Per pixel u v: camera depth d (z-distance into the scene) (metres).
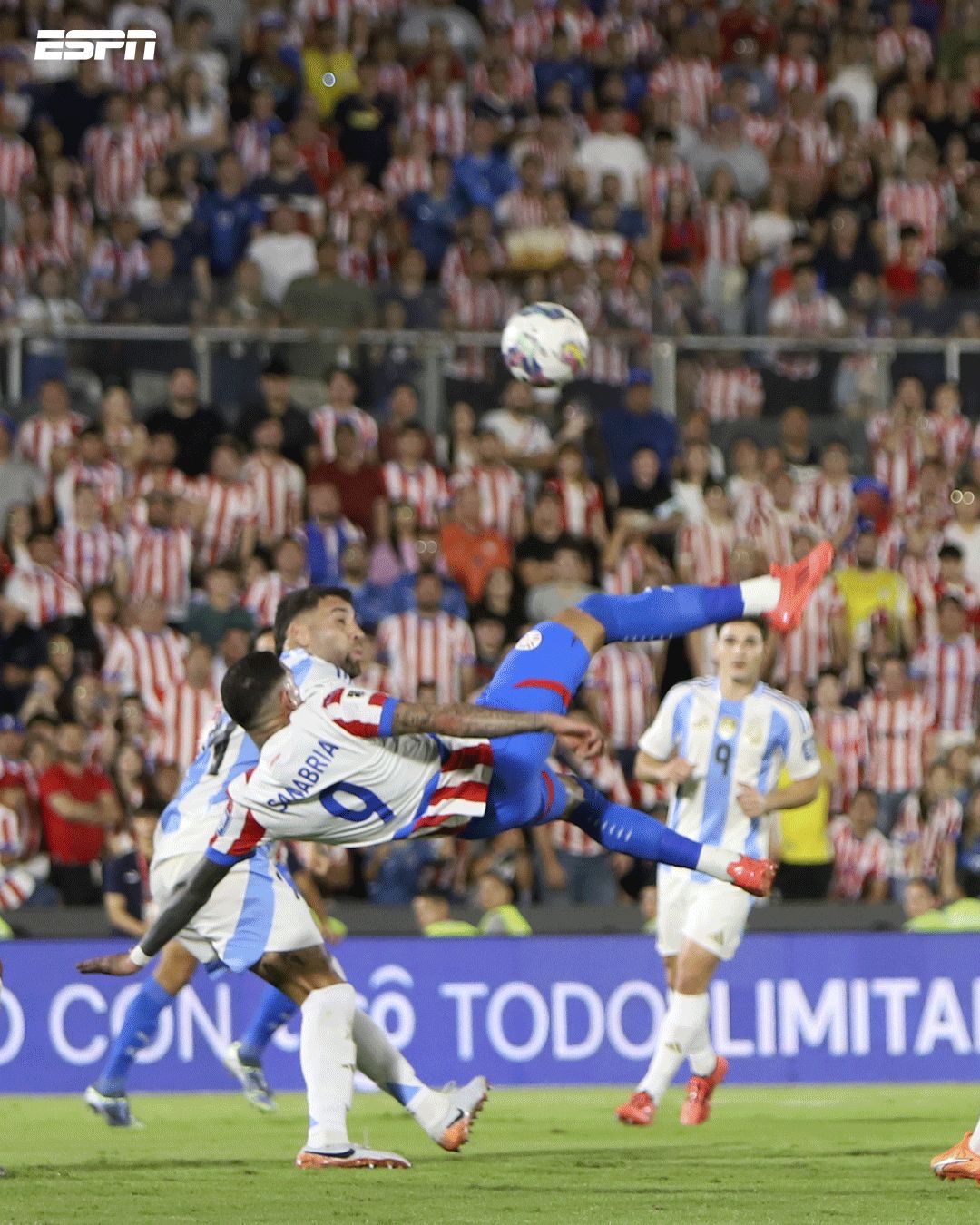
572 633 23.27
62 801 39.41
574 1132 28.12
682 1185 21.38
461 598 47.03
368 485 48.88
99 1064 34.72
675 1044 28.48
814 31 68.31
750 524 50.28
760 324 53.44
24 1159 24.73
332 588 23.11
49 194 54.66
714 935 28.25
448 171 57.91
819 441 52.41
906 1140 26.64
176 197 54.09
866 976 36.19
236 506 47.75
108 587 44.41
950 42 68.56
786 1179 21.95
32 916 36.59
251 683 21.06
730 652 28.89
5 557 45.72
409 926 37.91
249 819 21.19
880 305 53.69
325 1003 22.72
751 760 28.83
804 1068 35.97
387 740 21.14
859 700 46.47
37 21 59.16
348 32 64.38
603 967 35.94
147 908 35.91
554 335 30.27
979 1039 36.31
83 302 49.94
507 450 50.28
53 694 42.44
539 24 66.06
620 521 49.66
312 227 54.91
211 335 49.59
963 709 48.31
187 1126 29.06
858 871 42.28
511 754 21.95
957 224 61.88
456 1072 35.34
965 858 42.88
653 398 51.94
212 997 35.00
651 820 22.92
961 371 53.62
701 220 58.56
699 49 66.38
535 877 41.41
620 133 61.31
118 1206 19.72
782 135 62.84
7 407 48.12
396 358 50.66
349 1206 19.64
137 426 48.62
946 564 50.47
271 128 59.09
